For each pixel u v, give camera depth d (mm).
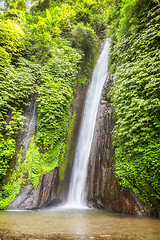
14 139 6730
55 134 7484
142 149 4855
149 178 4695
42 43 9602
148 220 3904
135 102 5328
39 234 2443
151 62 5199
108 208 5785
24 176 6207
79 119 9945
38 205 5852
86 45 12023
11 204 5547
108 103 8406
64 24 12930
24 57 9023
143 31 6047
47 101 7754
